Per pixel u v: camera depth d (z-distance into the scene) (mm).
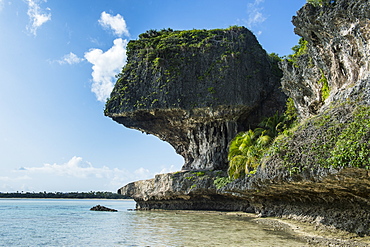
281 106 41750
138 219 31531
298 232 18141
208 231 19953
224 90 39875
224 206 38469
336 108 16906
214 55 42000
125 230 22250
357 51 18625
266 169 18609
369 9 16547
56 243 17406
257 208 30766
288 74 28703
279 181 17547
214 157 39812
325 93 23281
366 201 14742
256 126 41781
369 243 13359
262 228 20922
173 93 40281
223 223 24734
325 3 20312
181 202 42812
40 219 34906
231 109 39719
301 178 15758
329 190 15945
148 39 46031
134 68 44219
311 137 16531
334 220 17047
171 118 41969
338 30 19609
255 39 44969
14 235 21125
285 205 25125
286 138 18578
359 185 13656
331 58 21547
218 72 40875
